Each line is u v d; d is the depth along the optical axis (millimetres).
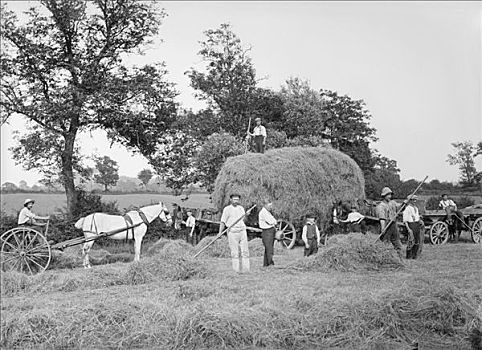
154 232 19781
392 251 11617
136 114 23406
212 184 21672
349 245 11656
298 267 11641
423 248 15008
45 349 7246
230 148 20500
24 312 7973
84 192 22875
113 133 22812
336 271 11172
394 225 12797
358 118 26406
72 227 18938
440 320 7617
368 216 17828
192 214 18141
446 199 17938
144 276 10773
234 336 7203
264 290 9102
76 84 22734
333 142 26734
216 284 9523
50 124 22156
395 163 23281
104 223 13852
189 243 16797
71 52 23141
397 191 22062
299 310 7781
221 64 24453
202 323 7254
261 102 25406
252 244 15836
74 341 7332
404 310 7691
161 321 7547
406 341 7301
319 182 17188
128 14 22875
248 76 24734
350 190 17797
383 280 9883
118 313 7746
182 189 24391
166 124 24375
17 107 21781
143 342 7230
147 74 23609
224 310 7559
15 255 12516
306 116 25719
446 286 8320
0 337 7418
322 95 27328
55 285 10328
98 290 9875
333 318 7477
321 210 17281
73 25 22875
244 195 16438
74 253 14945
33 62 22344
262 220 12320
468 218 17828
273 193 16641
